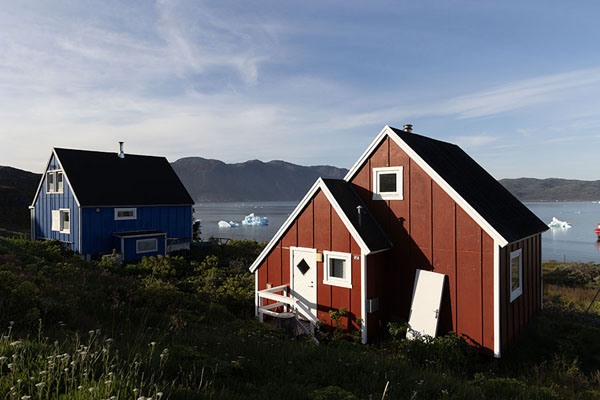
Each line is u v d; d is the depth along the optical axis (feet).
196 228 114.93
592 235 332.19
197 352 21.47
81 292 34.91
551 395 24.20
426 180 40.78
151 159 104.63
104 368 15.55
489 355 36.17
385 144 44.16
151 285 42.55
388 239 43.42
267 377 20.48
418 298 40.16
